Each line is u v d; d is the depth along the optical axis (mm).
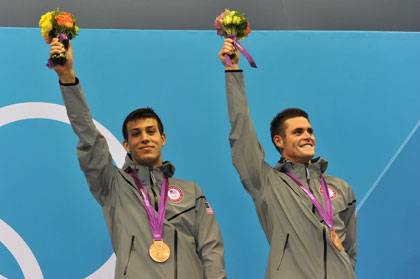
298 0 7363
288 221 5125
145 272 4746
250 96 6824
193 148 6613
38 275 6031
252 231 6508
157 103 6656
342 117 6914
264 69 6918
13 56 6477
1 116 6301
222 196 6543
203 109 6734
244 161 5199
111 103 6566
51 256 6102
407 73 7164
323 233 5051
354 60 7098
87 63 6617
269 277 5047
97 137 5020
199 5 7156
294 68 6973
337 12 7410
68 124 6434
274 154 6727
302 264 4973
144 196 5070
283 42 7020
